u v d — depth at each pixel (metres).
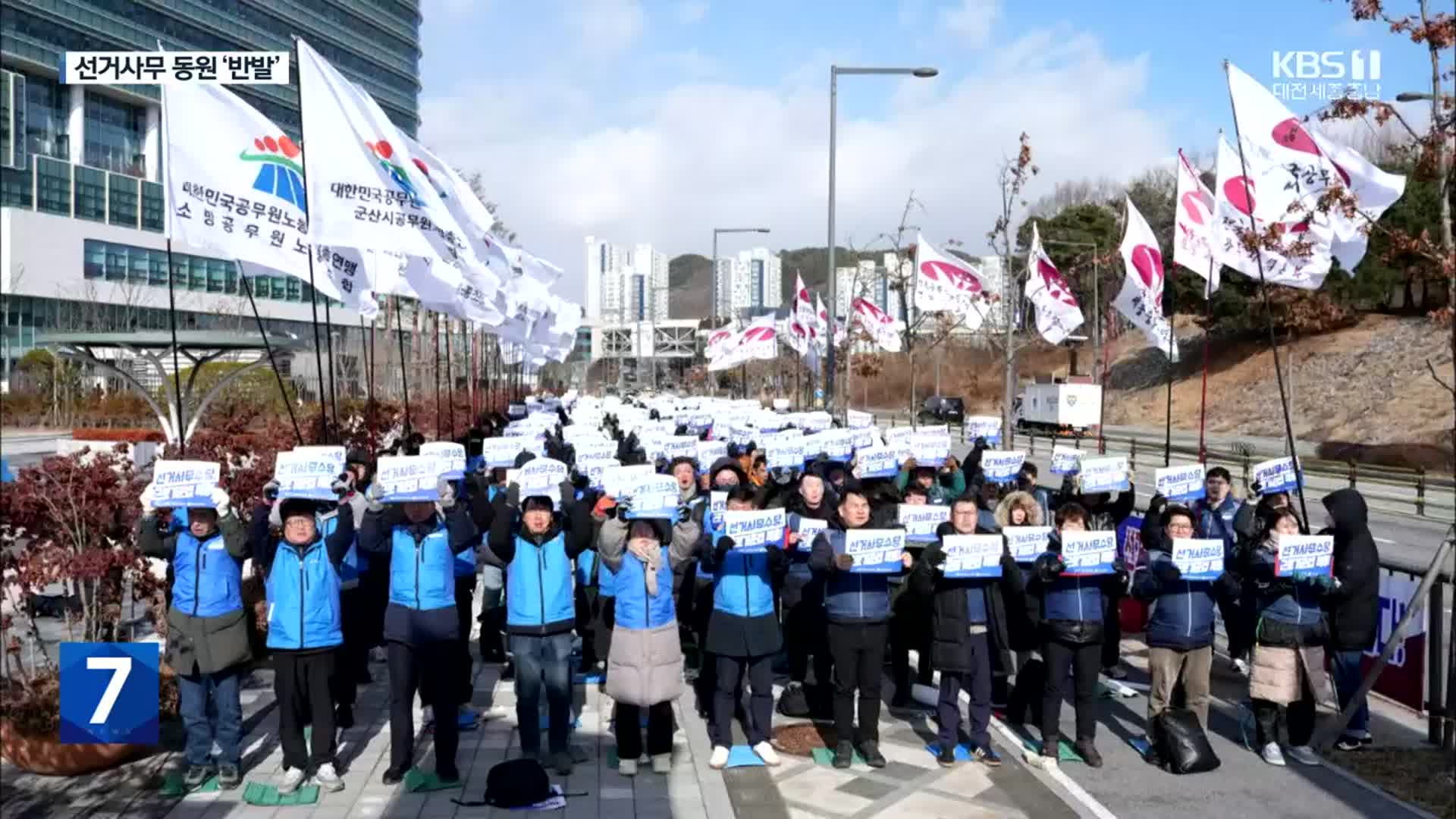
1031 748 8.73
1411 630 9.66
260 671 10.45
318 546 7.58
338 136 9.64
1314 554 8.36
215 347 20.98
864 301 30.08
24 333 16.02
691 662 11.42
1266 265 11.16
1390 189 10.23
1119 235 52.69
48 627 10.19
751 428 20.23
